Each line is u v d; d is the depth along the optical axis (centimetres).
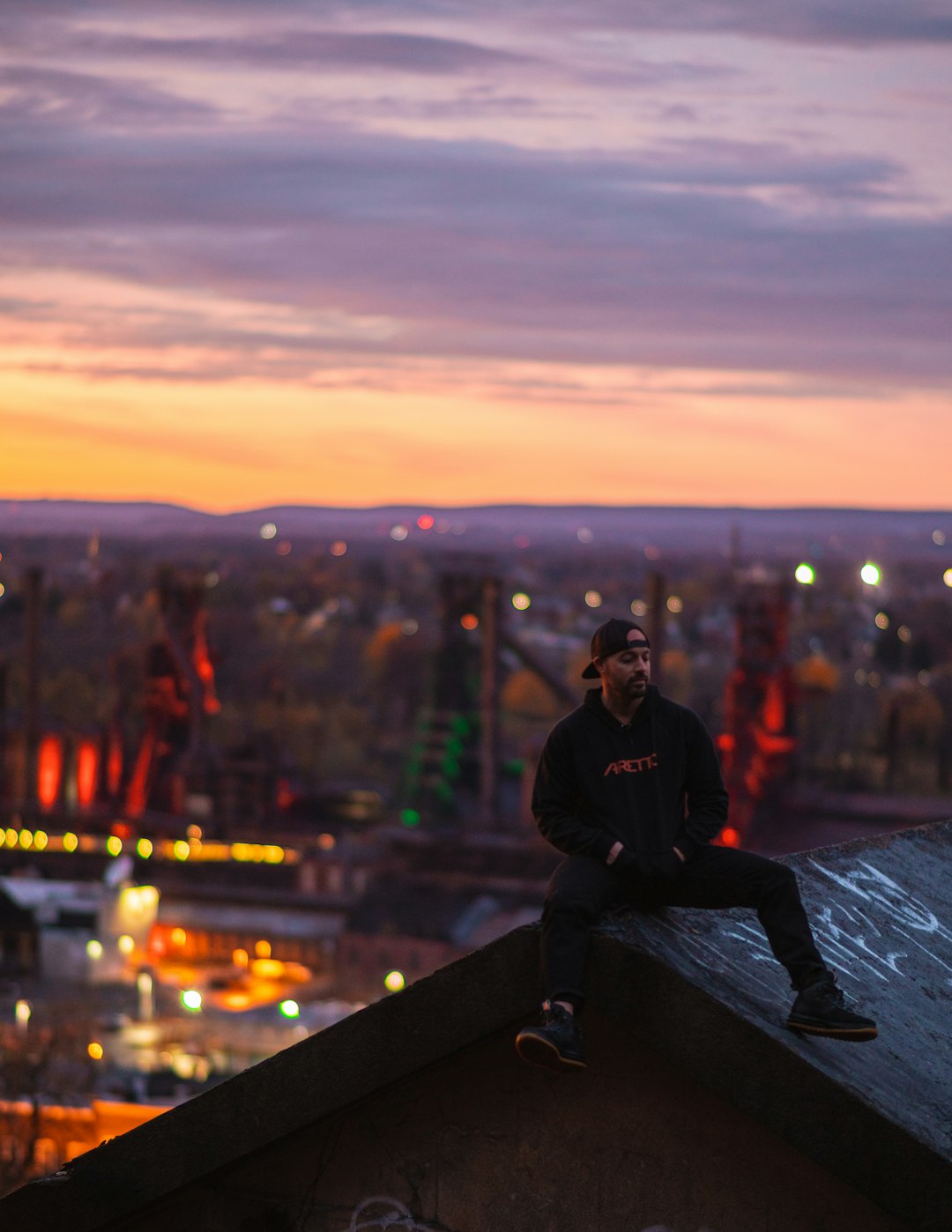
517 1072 737
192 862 9662
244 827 10250
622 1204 717
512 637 9612
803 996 664
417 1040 718
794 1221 689
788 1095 646
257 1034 6094
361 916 8456
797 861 906
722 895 697
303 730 16175
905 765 14525
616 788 697
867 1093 649
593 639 706
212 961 8675
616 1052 718
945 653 19138
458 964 708
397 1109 761
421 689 18775
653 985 664
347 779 15438
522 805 9794
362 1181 768
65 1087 4903
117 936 7575
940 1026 771
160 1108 4788
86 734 11525
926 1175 627
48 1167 4628
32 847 9881
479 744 9850
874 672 17225
